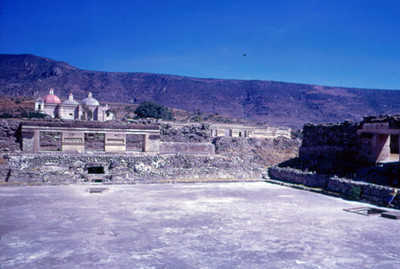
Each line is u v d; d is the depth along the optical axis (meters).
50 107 95.25
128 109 153.62
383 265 12.00
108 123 32.88
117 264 11.55
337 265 11.90
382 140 29.52
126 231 15.19
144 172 30.30
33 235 14.29
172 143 35.28
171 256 12.37
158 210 19.28
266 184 31.38
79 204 20.22
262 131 60.69
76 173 28.52
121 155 30.88
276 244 13.93
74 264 11.45
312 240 14.58
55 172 27.48
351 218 18.78
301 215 19.12
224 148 43.25
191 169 32.22
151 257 12.23
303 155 37.22
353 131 31.80
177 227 15.98
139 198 22.58
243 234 15.16
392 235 15.60
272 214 19.14
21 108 106.31
